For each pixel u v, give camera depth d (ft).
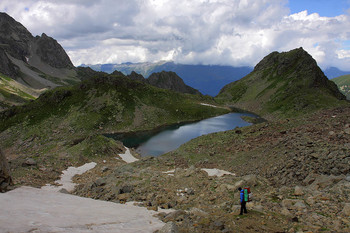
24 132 488.02
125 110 609.42
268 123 216.33
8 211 28.76
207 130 504.84
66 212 35.53
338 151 93.71
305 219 46.68
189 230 40.01
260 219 46.70
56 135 479.00
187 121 622.13
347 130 125.59
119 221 36.70
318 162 91.97
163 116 626.64
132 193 89.20
